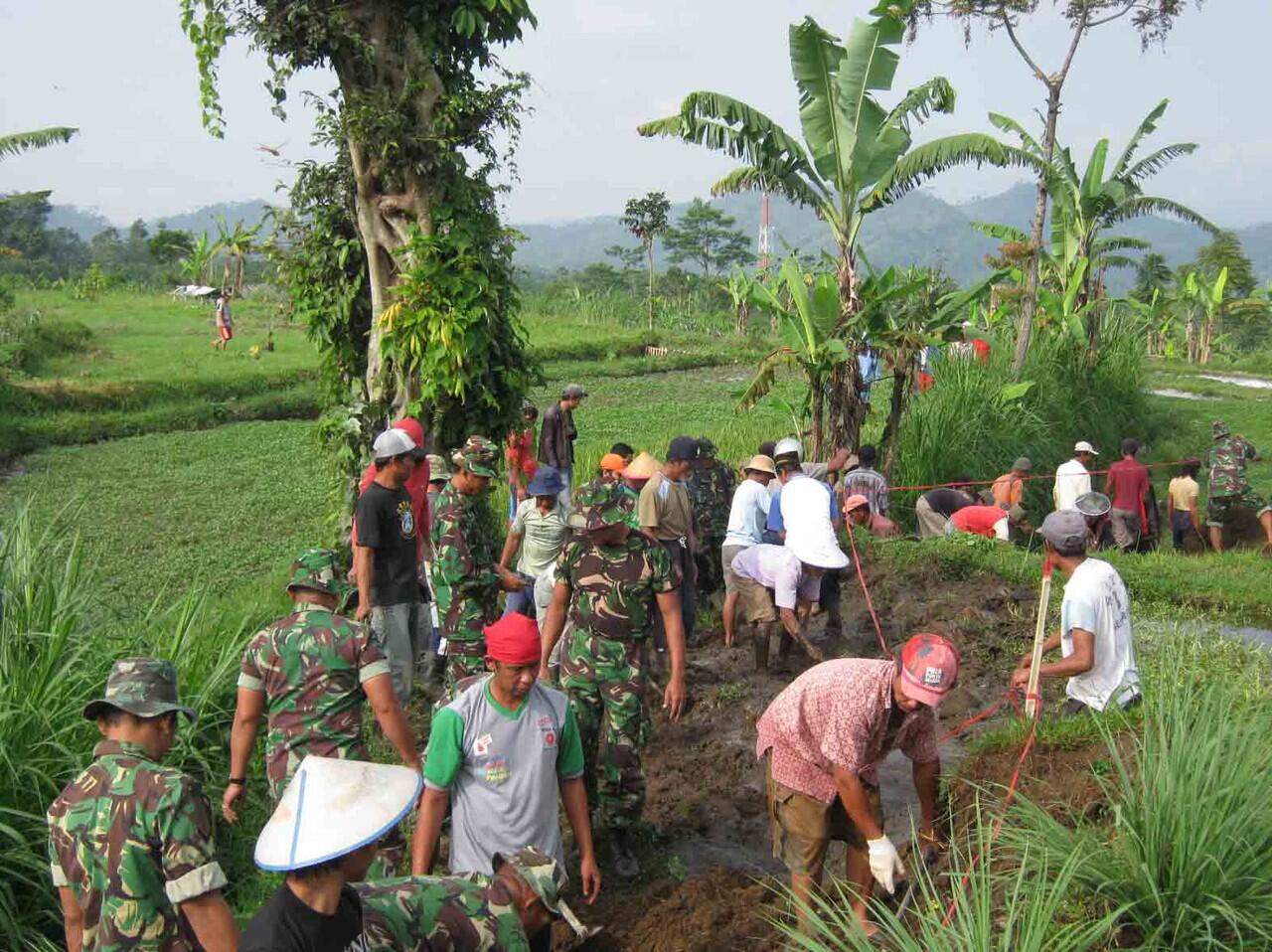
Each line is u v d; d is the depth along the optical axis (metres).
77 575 7.08
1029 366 20.64
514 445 12.15
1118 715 5.58
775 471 9.34
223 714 6.89
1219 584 10.88
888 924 4.27
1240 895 3.94
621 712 5.78
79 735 5.85
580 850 4.77
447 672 7.09
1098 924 3.77
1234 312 52.19
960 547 11.20
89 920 3.60
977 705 7.91
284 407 24.92
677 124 14.18
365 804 2.71
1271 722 4.79
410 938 2.90
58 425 21.23
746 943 4.94
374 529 6.80
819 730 4.42
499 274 10.23
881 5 13.38
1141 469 14.60
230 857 6.00
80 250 106.19
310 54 9.72
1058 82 19.94
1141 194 23.72
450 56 10.09
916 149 14.54
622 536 5.73
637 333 40.09
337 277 10.68
